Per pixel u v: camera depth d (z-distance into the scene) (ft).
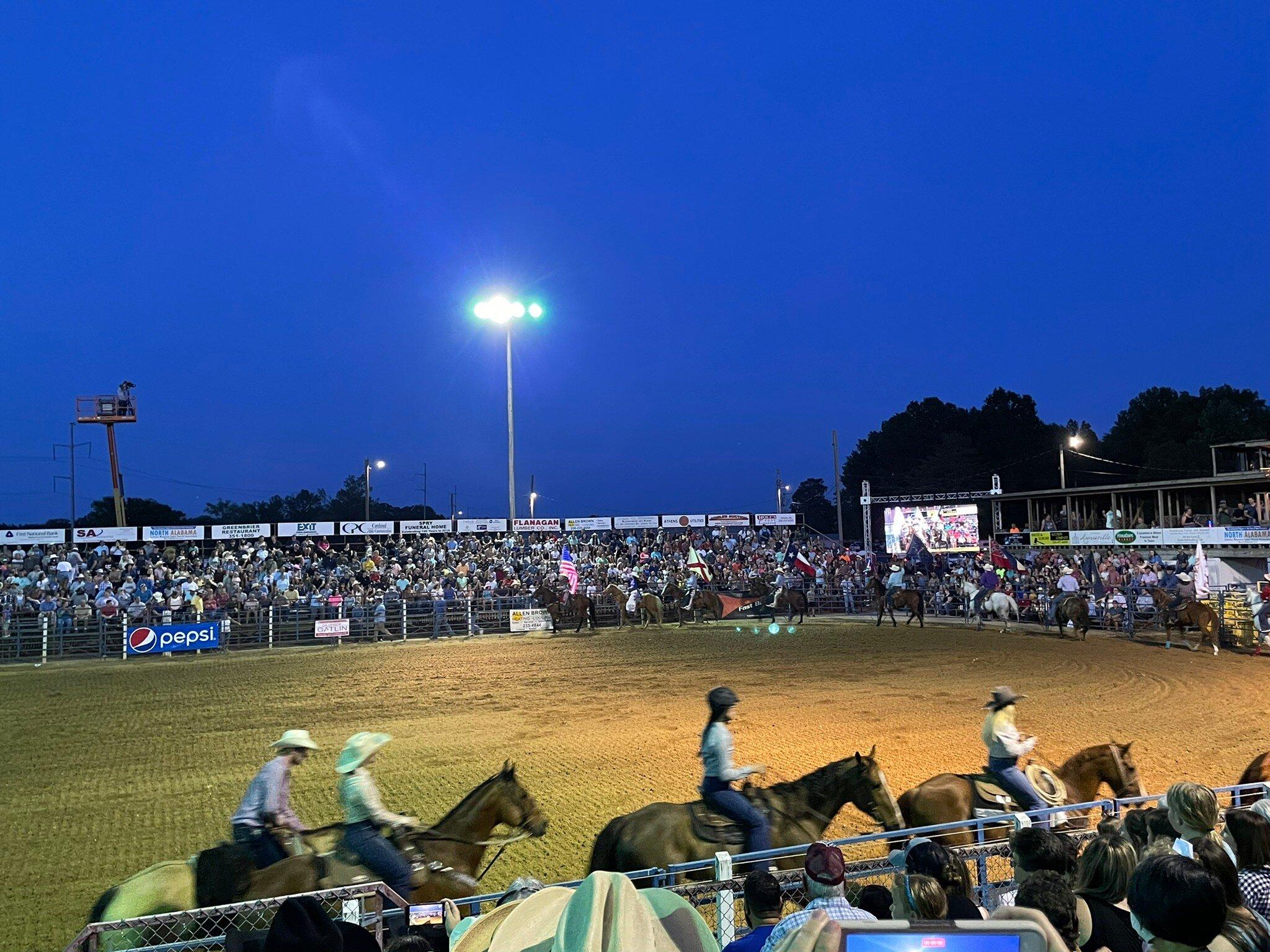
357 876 20.16
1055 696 60.34
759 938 13.04
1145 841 16.19
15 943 25.43
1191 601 83.82
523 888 16.90
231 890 19.01
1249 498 129.59
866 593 134.92
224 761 46.60
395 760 45.98
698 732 50.96
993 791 24.66
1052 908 10.64
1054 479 255.29
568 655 89.51
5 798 40.09
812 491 313.32
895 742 47.14
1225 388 241.35
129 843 33.94
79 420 157.38
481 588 121.90
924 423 272.31
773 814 23.06
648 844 21.65
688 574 131.75
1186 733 48.73
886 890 14.11
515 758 45.78
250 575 117.19
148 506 209.77
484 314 124.67
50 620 95.35
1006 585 114.01
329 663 87.15
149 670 84.23
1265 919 12.25
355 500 264.11
